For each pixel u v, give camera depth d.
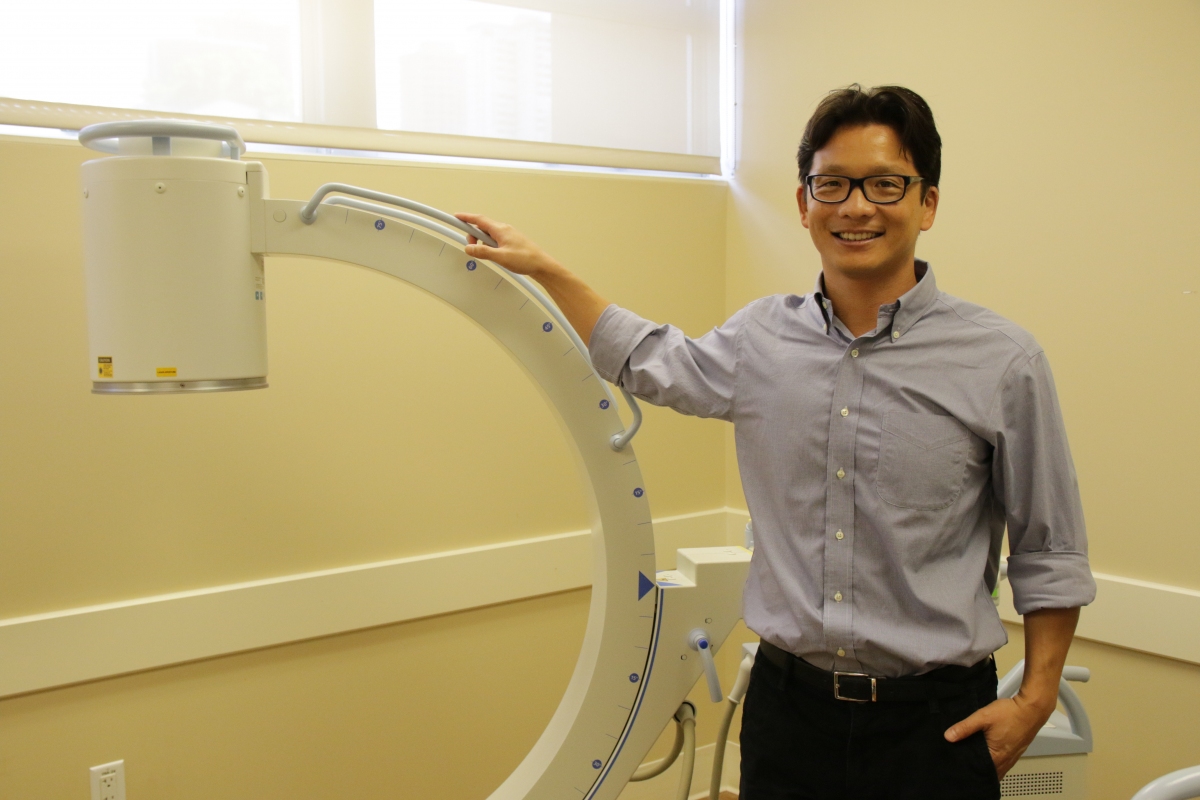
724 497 2.74
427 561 2.16
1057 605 1.16
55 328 1.76
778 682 1.23
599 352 1.37
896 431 1.15
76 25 1.76
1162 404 1.76
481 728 2.29
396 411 2.12
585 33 2.36
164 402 1.86
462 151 2.18
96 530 1.82
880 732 1.15
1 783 1.76
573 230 2.36
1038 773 1.51
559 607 2.40
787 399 1.23
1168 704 1.79
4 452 1.73
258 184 1.27
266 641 1.97
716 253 2.66
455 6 2.15
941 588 1.15
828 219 1.17
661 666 1.51
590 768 1.51
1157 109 1.74
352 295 2.05
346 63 2.03
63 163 1.75
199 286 1.22
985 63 2.02
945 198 2.13
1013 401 1.14
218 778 1.96
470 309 1.38
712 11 2.60
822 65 2.38
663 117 2.53
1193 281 1.70
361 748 2.13
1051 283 1.93
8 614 1.75
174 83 1.86
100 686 1.83
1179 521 1.75
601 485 1.46
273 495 1.99
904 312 1.18
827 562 1.18
